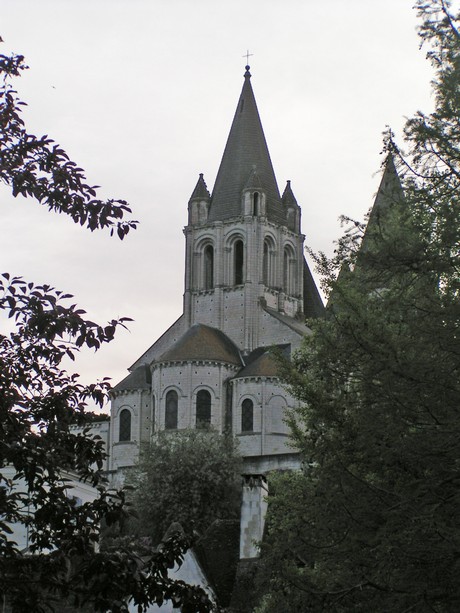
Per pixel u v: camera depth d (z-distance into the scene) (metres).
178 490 114.88
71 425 29.69
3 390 25.89
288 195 168.50
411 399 26.41
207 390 146.12
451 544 24.36
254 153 165.75
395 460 26.80
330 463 28.00
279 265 161.75
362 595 26.94
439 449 25.72
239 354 154.00
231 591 46.62
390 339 27.67
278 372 31.81
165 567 25.92
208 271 161.38
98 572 25.03
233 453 126.19
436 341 26.70
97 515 26.84
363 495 27.14
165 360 146.88
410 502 25.66
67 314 26.27
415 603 24.80
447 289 27.42
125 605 25.38
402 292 27.83
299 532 28.77
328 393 30.25
